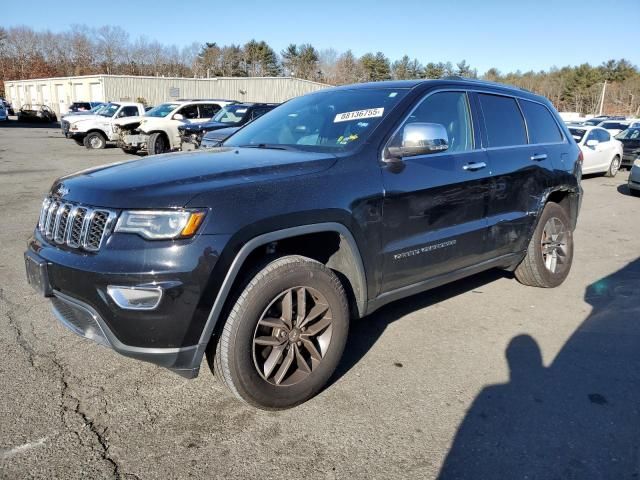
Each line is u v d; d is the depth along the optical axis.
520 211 4.45
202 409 2.97
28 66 82.00
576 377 3.40
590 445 2.71
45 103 57.66
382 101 3.70
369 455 2.61
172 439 2.70
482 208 4.00
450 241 3.72
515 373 3.45
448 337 3.98
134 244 2.50
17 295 4.60
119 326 2.53
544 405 3.07
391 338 3.94
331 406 3.03
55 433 2.71
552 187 4.77
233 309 2.70
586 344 3.89
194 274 2.50
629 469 2.53
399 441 2.72
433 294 4.91
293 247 3.26
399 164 3.38
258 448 2.64
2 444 2.61
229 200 2.62
